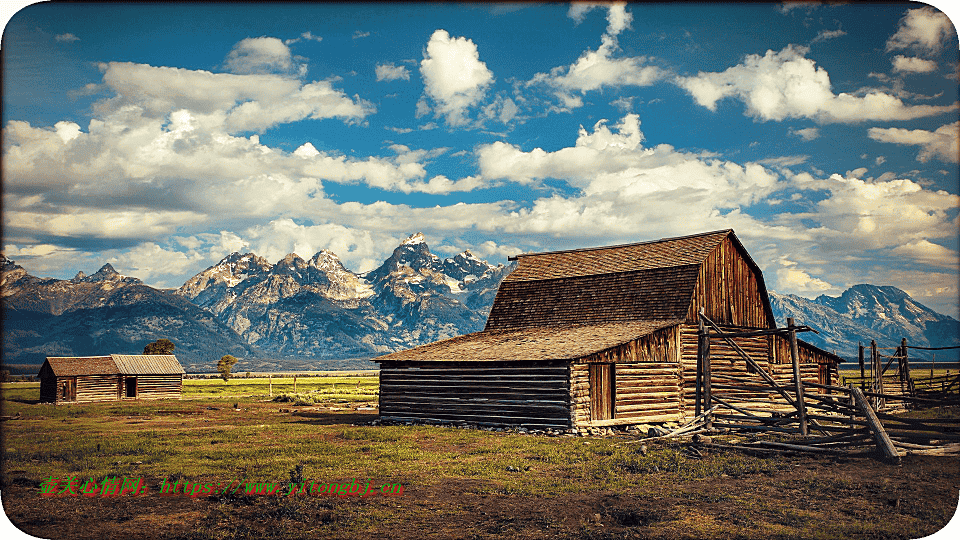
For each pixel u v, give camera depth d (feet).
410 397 118.93
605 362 103.71
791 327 83.61
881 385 125.29
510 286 150.61
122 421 135.95
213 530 47.11
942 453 69.46
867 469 64.54
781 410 118.62
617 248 145.28
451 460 73.72
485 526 47.67
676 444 81.87
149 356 265.54
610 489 58.39
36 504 54.80
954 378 122.42
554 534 45.70
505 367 107.34
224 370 492.13
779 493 56.18
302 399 209.97
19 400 248.11
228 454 79.00
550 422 100.94
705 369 91.61
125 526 48.57
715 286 125.49
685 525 47.32
